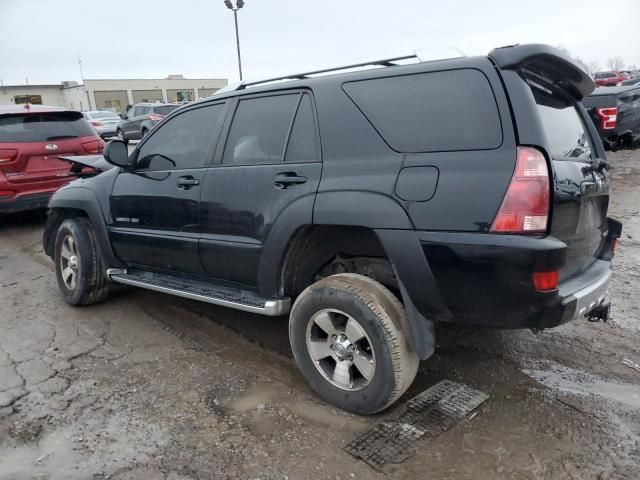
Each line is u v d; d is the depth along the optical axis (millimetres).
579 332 3846
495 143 2342
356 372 2871
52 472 2436
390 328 2607
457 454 2516
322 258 3104
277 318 4266
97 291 4484
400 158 2572
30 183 7184
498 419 2799
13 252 6594
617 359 3445
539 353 3545
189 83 66562
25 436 2707
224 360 3545
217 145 3455
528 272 2250
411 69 2652
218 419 2840
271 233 3012
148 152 3967
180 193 3580
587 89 3150
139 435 2707
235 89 3482
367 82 2793
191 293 3598
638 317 4066
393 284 2941
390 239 2539
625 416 2807
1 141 6980
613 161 11477
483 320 2457
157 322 4219
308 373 3012
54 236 4930
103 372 3389
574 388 3102
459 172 2385
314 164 2877
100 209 4223
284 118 3125
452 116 2471
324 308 2836
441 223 2406
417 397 3025
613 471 2385
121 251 4160
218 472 2426
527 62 2467
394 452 2533
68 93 69375
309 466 2451
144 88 64375
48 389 3176
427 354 2627
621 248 5754
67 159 4988
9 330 4102
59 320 4297
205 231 3443
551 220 2334
